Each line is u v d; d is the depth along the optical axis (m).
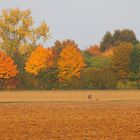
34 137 59.22
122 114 88.19
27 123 73.94
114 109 100.50
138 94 182.12
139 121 76.44
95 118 81.12
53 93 193.25
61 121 76.69
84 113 90.56
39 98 153.75
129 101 133.75
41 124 72.62
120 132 63.53
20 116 85.06
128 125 71.06
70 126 70.12
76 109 100.75
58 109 100.75
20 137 59.16
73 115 86.50
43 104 119.44
